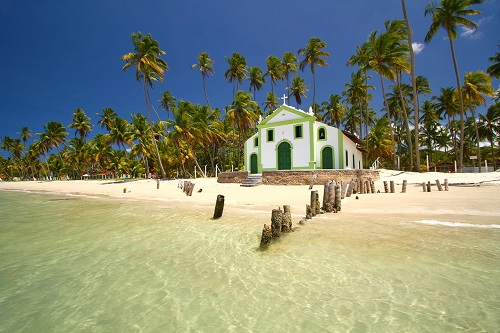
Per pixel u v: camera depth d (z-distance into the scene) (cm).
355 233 782
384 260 588
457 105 4066
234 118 4075
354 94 4450
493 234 713
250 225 966
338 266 577
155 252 730
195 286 527
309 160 2759
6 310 467
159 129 4997
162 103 5084
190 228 971
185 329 393
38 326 418
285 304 447
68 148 7388
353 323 385
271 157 2970
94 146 6078
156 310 449
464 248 626
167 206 1532
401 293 457
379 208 1136
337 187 1124
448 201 1222
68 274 606
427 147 5594
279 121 2959
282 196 1752
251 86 4944
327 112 5262
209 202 1634
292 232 833
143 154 4694
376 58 3045
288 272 568
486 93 3456
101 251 753
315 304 441
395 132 5541
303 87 5012
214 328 391
